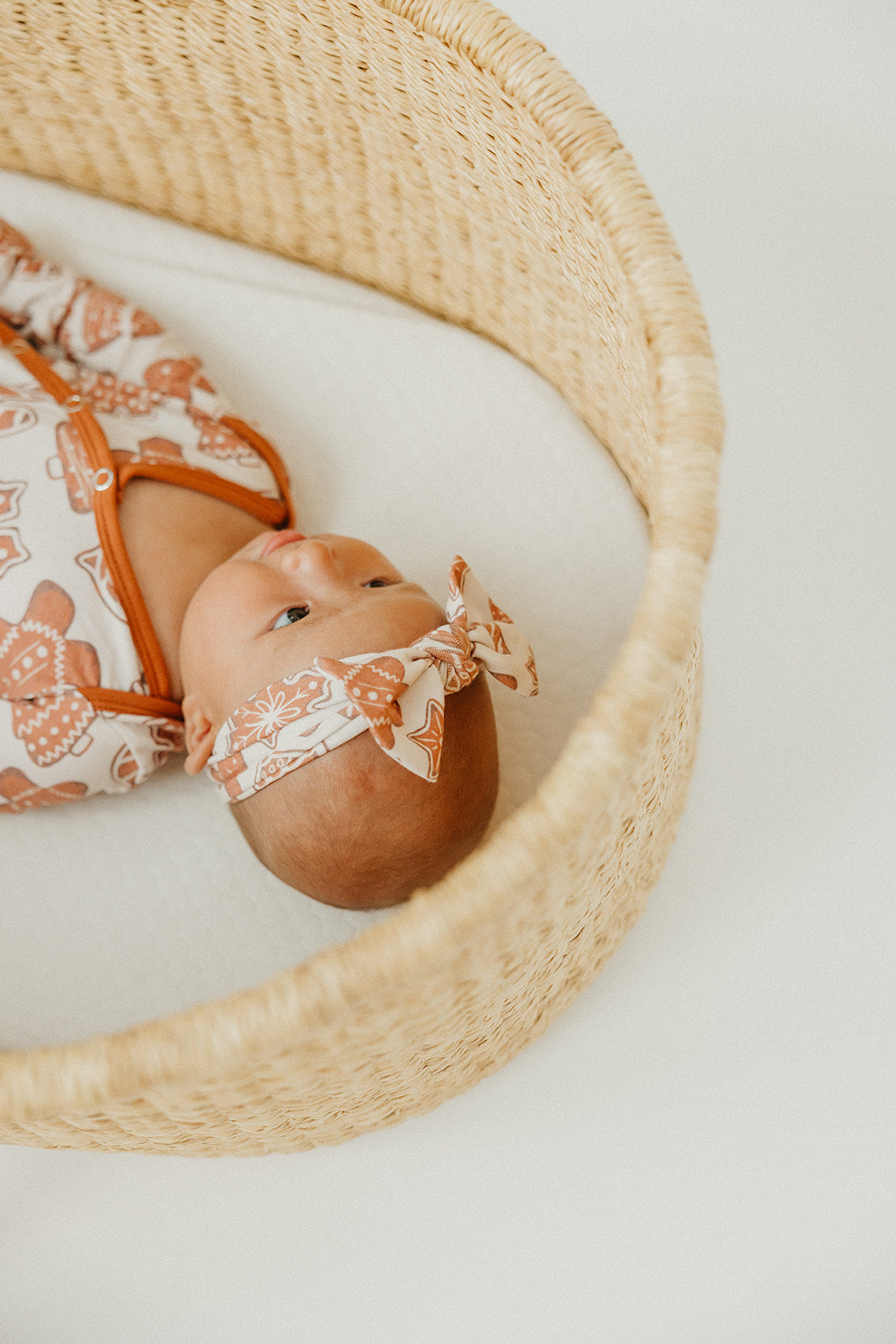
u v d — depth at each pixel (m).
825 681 1.23
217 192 1.29
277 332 1.28
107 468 1.06
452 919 0.62
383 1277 1.04
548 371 1.23
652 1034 1.10
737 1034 1.09
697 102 1.62
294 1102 0.83
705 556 0.71
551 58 0.89
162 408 1.16
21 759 1.01
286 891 1.06
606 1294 1.02
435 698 0.83
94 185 1.34
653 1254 1.03
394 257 1.26
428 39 0.94
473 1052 0.94
